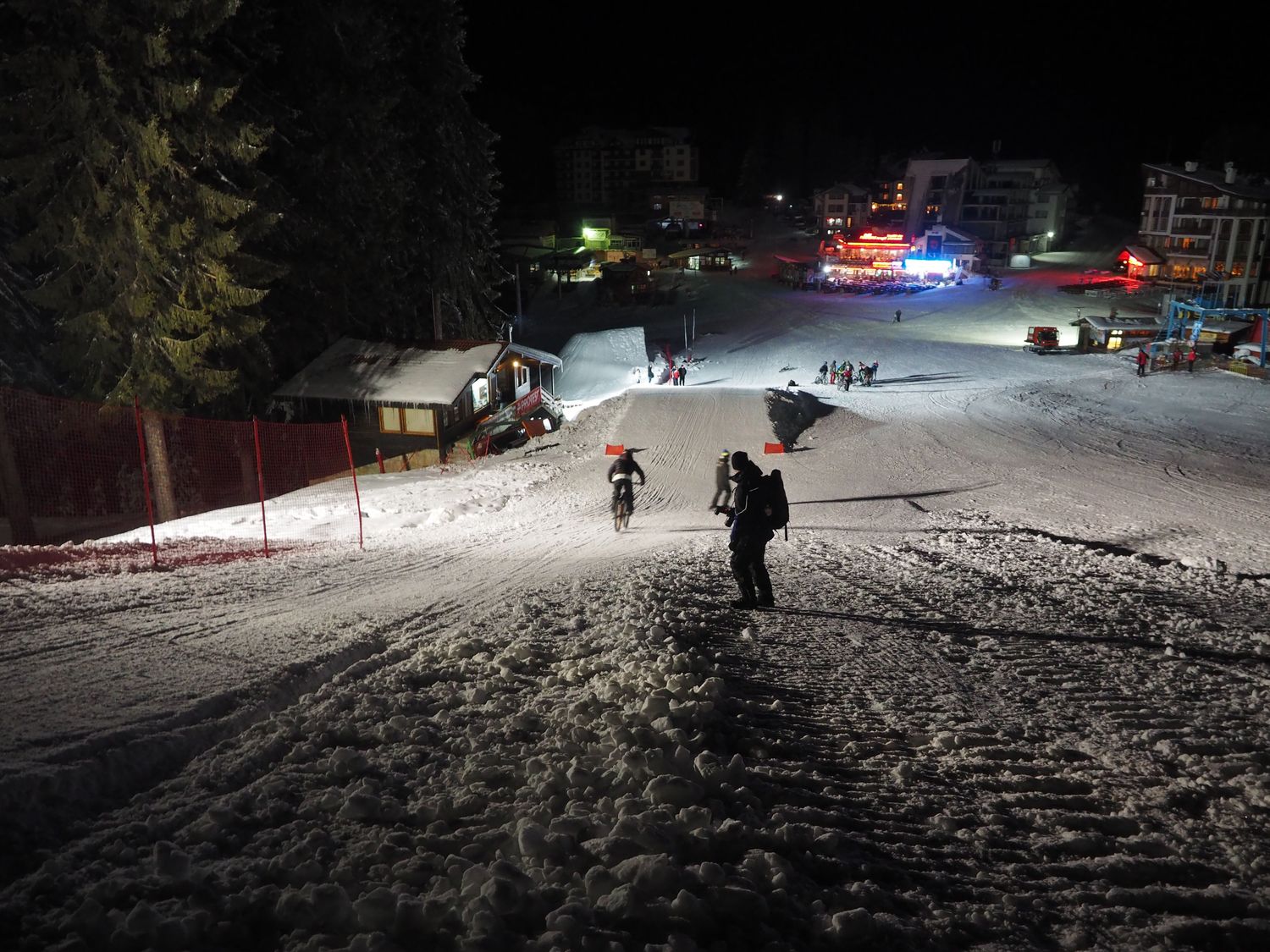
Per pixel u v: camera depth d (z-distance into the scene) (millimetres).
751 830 3406
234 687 5324
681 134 146875
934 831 3820
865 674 6820
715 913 2771
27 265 28906
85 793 3770
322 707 5043
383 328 42281
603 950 2508
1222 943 2975
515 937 2561
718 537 17828
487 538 17859
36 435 27859
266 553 14203
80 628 7234
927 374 52562
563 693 5539
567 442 34938
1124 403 41125
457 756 4320
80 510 29375
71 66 22781
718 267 101062
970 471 28703
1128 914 3150
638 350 61656
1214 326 55625
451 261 41750
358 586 10555
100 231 23828
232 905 2754
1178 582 13500
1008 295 80625
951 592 11453
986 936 2914
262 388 33844
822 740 5023
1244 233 79938
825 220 119812
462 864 3072
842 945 2691
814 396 45469
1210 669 7496
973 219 104188
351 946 2500
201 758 4250
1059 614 10039
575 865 3070
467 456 34281
